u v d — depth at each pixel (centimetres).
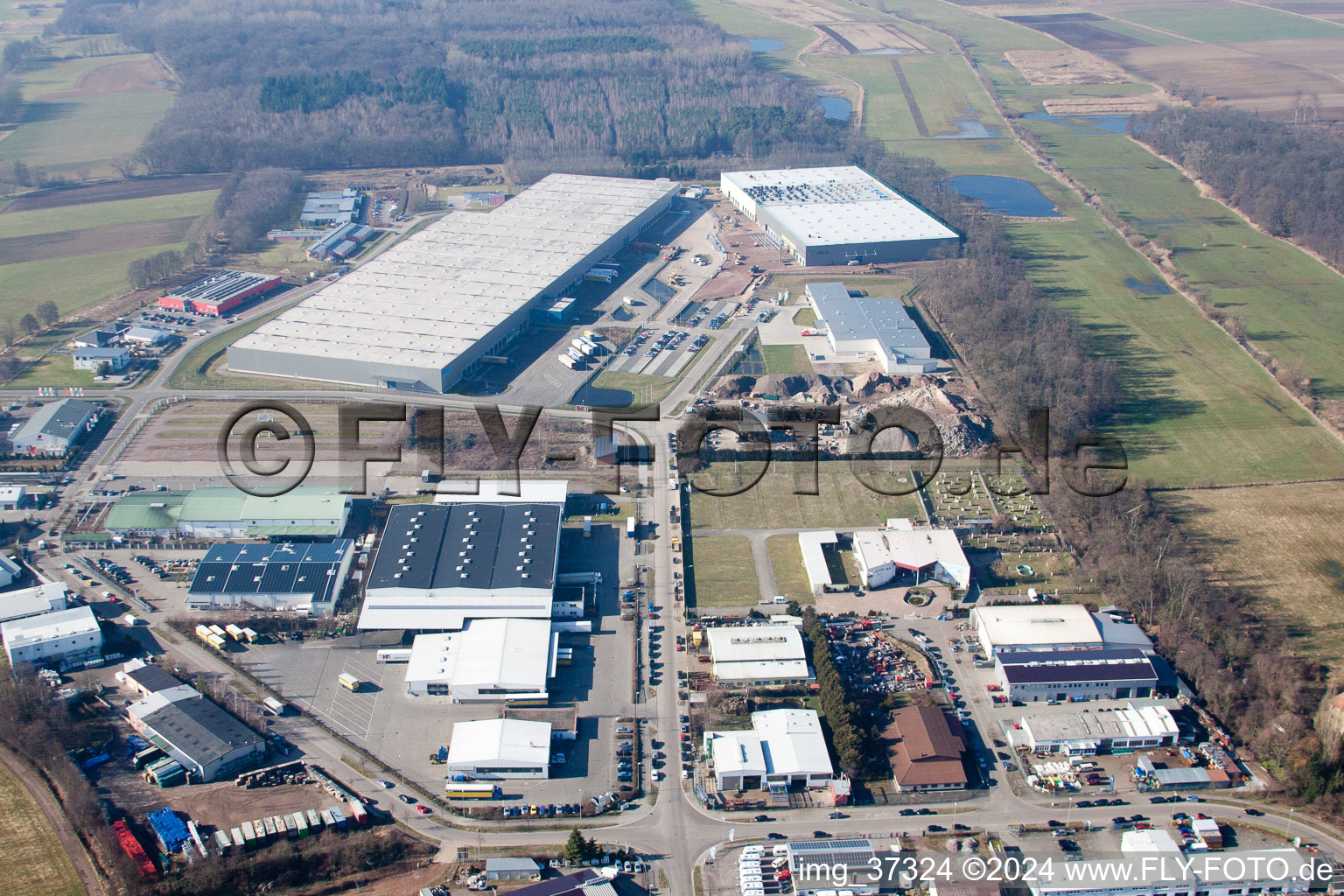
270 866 14575
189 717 17075
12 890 14288
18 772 16375
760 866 14762
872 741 16912
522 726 17062
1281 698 17538
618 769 16600
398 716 17675
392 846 15075
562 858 14900
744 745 16612
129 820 15425
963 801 16038
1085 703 18000
